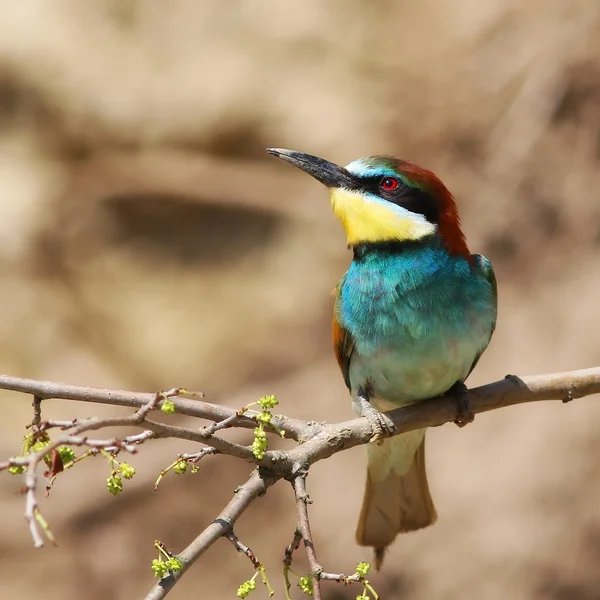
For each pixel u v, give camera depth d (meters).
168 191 16.97
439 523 11.89
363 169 7.06
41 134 17.55
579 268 12.91
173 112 17.27
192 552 4.50
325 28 17.00
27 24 17.91
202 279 16.92
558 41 13.42
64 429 4.48
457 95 14.06
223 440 4.78
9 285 16.48
